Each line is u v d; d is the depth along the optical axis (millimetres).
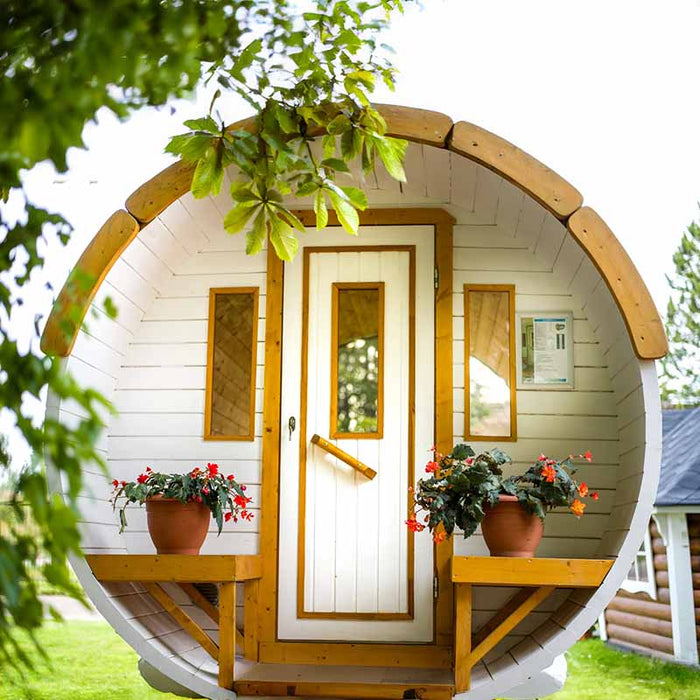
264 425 5922
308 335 6000
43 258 2125
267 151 4426
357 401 5898
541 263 5961
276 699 4992
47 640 11266
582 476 5719
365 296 6008
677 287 23609
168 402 6023
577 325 5879
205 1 2838
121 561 5109
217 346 6055
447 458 5293
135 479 5945
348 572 5738
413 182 5902
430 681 5070
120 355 5992
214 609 5801
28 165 1924
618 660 11297
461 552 5684
